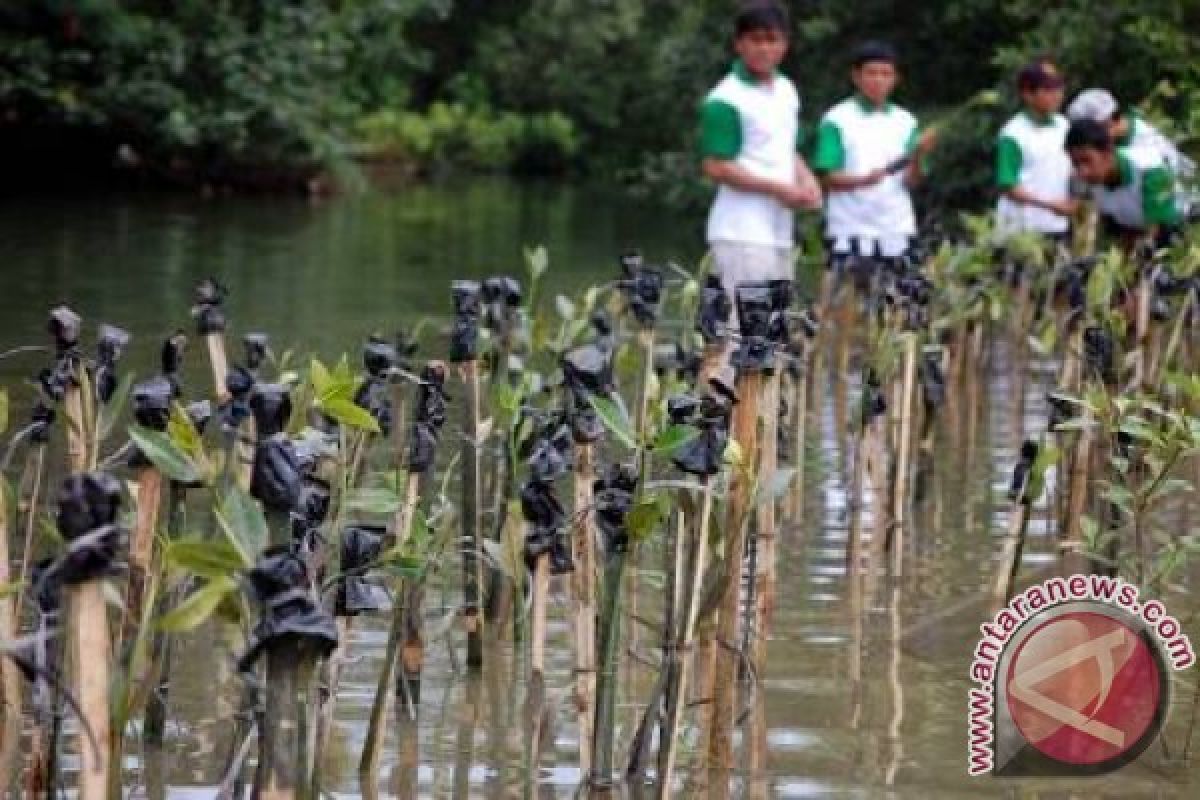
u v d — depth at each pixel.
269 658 7.66
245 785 10.09
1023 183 25.39
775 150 19.98
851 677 12.50
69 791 9.95
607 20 73.12
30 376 21.44
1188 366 19.72
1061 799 10.58
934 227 28.23
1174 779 10.90
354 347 24.67
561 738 11.32
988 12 40.91
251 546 7.84
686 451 9.45
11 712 10.27
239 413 10.73
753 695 11.77
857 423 18.97
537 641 10.48
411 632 11.59
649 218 51.31
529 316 16.45
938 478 18.58
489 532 13.95
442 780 10.66
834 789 10.63
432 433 11.23
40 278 31.69
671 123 62.00
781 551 15.61
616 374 15.77
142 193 51.62
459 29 76.88
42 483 15.25
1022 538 13.49
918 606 14.12
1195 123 20.34
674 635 10.05
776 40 19.83
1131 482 14.27
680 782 10.62
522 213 52.19
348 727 11.39
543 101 76.06
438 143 72.00
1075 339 18.20
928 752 11.20
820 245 23.61
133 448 9.77
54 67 50.31
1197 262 17.19
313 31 53.00
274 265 35.53
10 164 53.81
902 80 43.19
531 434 12.45
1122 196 20.31
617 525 9.74
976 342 21.19
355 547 9.68
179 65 50.06
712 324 13.70
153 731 10.84
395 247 40.28
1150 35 28.59
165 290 30.44
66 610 7.51
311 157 53.16
